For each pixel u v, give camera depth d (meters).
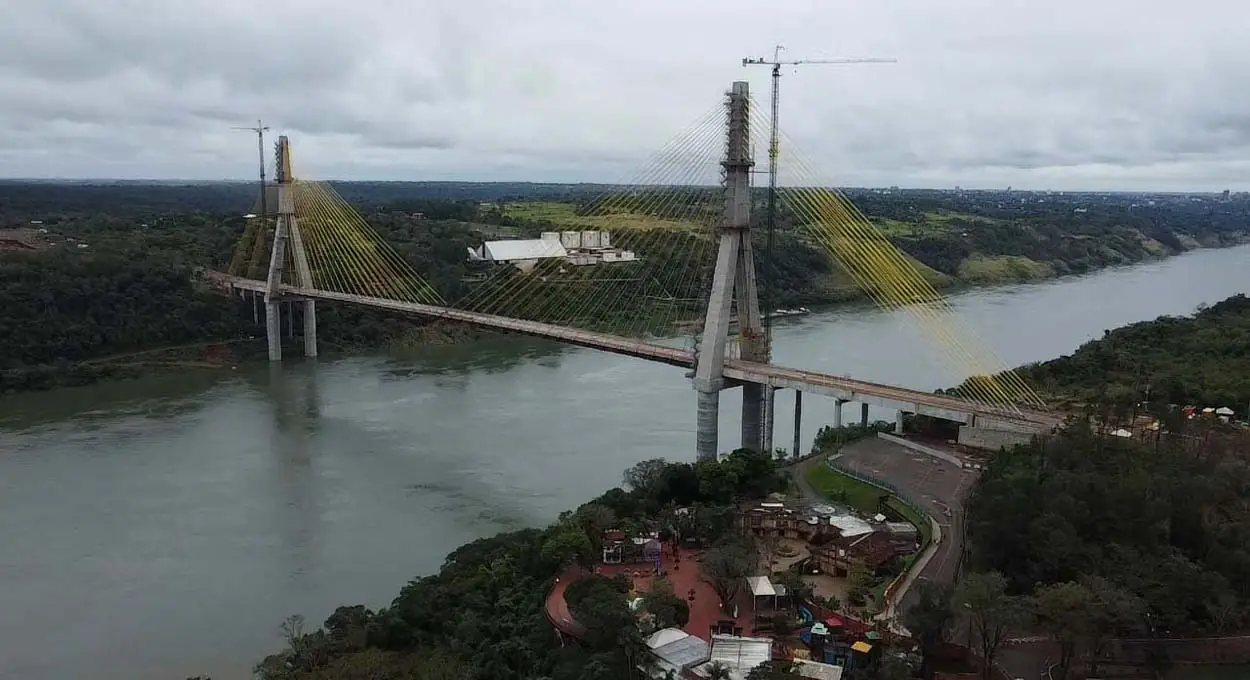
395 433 107.00
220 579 68.56
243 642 59.47
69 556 72.38
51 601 65.00
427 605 58.28
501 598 57.50
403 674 50.59
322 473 92.62
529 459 96.50
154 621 62.16
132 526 78.50
